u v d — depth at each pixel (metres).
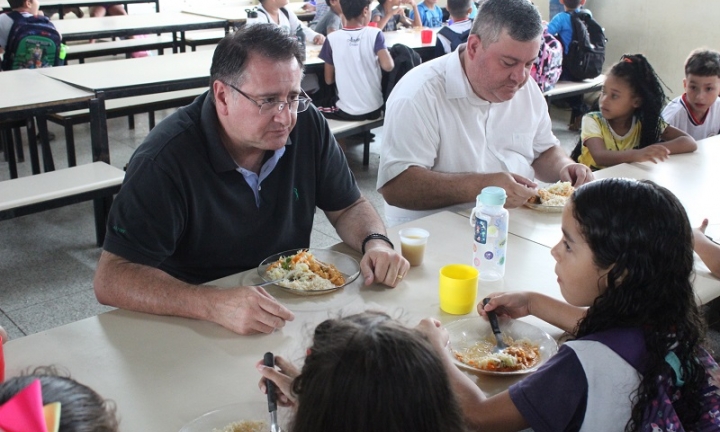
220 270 1.83
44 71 3.73
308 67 4.46
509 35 2.12
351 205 2.00
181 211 1.67
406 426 0.74
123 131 5.36
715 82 3.16
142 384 1.24
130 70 3.79
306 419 0.77
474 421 1.12
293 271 1.65
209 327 1.44
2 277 3.13
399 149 2.31
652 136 2.90
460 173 2.23
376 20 6.23
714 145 2.92
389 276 1.63
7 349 1.34
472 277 1.51
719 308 2.53
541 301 1.48
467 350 1.39
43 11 6.51
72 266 3.25
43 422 0.62
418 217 2.40
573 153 3.08
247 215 1.80
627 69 2.82
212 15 5.93
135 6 7.82
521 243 1.90
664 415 1.09
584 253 1.17
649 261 1.10
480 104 2.35
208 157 1.69
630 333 1.12
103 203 3.35
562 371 1.12
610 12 6.25
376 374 0.75
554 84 5.03
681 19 5.78
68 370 1.28
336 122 4.30
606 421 1.10
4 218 2.79
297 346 1.37
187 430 1.11
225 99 1.64
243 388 1.24
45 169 3.98
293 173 1.85
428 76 2.34
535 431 1.12
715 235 1.94
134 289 1.51
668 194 1.14
